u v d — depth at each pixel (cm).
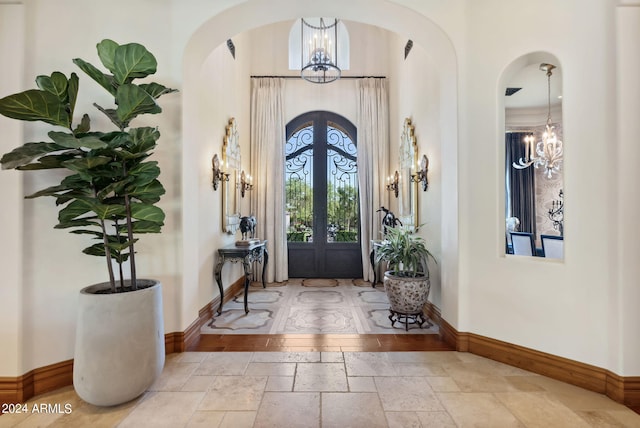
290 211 602
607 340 203
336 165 605
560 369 221
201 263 349
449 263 286
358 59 600
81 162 168
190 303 279
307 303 421
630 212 196
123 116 188
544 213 591
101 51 192
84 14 228
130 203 195
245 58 547
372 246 527
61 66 217
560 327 222
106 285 208
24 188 199
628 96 196
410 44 449
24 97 160
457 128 271
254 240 441
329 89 601
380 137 578
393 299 326
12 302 194
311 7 271
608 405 192
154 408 188
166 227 260
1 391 193
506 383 217
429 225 370
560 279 222
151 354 193
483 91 259
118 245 188
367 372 232
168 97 260
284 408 188
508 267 246
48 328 208
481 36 260
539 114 543
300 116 604
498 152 253
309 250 596
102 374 177
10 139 196
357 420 177
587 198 211
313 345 282
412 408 188
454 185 276
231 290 454
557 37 223
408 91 465
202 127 351
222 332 314
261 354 262
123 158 186
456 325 272
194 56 280
